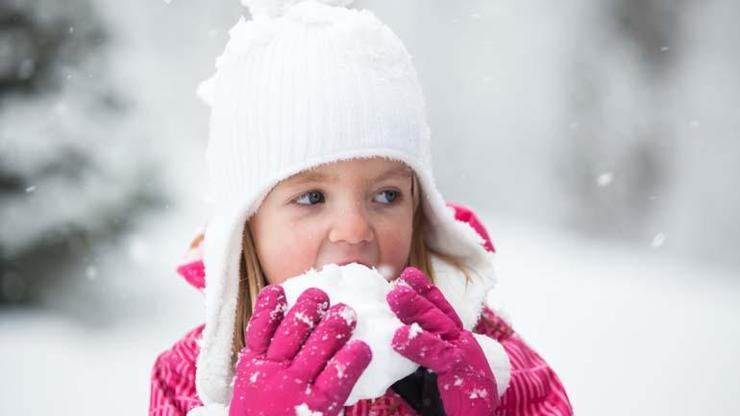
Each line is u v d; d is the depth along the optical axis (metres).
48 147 6.71
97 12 7.37
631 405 5.00
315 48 1.83
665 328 6.68
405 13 16.92
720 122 14.50
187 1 12.54
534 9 16.64
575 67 16.00
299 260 1.81
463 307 1.96
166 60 12.05
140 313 6.92
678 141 14.58
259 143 1.83
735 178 13.90
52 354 6.05
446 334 1.58
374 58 1.83
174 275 7.43
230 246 1.86
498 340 2.08
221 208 1.92
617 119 15.23
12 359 5.93
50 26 7.03
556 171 15.60
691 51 15.35
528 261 9.48
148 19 12.06
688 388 5.28
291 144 1.79
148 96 8.28
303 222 1.81
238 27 1.93
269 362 1.54
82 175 6.85
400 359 1.53
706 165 14.14
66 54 7.11
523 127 16.14
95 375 5.65
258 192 1.83
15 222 6.68
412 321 1.57
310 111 1.79
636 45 15.74
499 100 16.41
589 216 14.64
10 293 6.87
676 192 14.18
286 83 1.82
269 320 1.59
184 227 8.23
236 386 1.56
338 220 1.78
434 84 16.70
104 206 6.83
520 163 16.05
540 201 15.56
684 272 9.25
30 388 5.39
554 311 7.16
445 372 1.54
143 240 7.04
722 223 13.49
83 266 6.93
